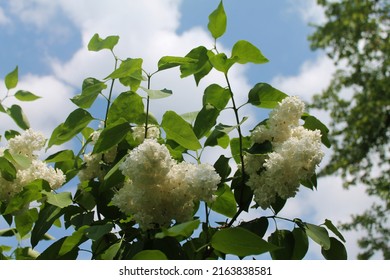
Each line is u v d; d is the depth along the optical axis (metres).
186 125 1.18
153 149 1.08
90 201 1.27
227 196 1.28
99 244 1.19
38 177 1.24
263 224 1.20
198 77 1.28
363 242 5.79
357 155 6.09
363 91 6.34
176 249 1.10
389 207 5.79
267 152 1.21
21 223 1.29
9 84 1.58
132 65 1.19
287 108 1.22
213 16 1.26
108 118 1.24
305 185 1.28
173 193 1.09
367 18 6.24
